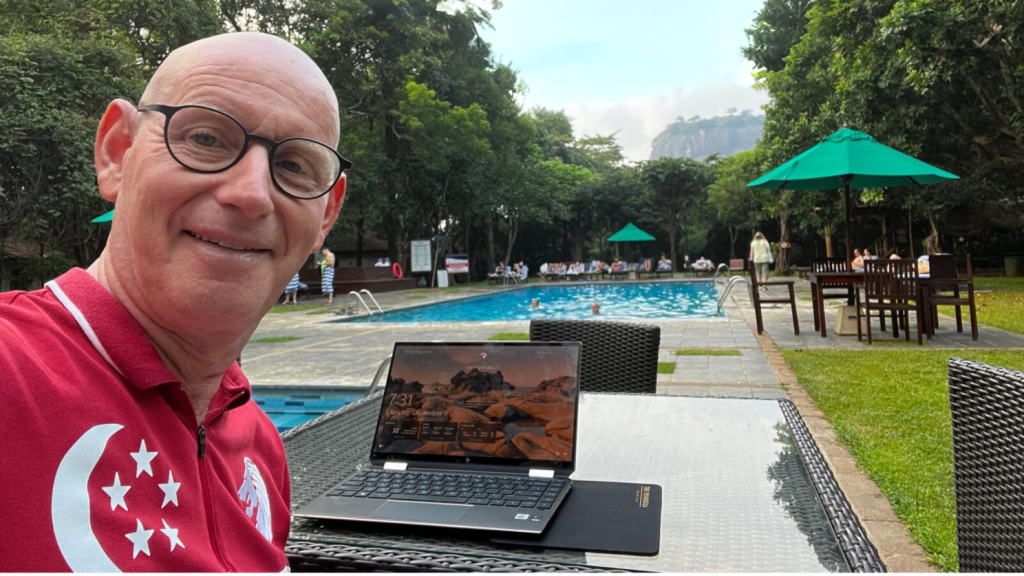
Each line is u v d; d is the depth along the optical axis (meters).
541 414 1.44
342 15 21.73
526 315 16.33
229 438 0.97
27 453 0.60
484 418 1.47
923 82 11.23
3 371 0.62
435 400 1.51
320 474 1.51
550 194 33.09
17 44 14.33
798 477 1.41
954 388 1.51
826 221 19.75
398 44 24.42
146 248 0.77
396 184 26.17
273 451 1.16
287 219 0.83
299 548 1.07
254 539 0.89
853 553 1.00
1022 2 9.90
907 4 10.77
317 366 7.06
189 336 0.82
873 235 26.69
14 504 0.59
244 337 0.88
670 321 10.84
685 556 1.04
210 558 0.75
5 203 14.46
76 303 0.75
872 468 3.23
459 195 28.48
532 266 39.22
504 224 35.53
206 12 19.28
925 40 10.73
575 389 1.45
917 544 2.48
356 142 23.17
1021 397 1.23
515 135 28.36
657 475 1.44
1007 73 11.62
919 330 7.42
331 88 0.95
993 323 9.13
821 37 15.39
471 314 16.77
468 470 1.42
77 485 0.63
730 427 1.83
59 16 16.30
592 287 26.91
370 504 1.24
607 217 38.41
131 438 0.70
